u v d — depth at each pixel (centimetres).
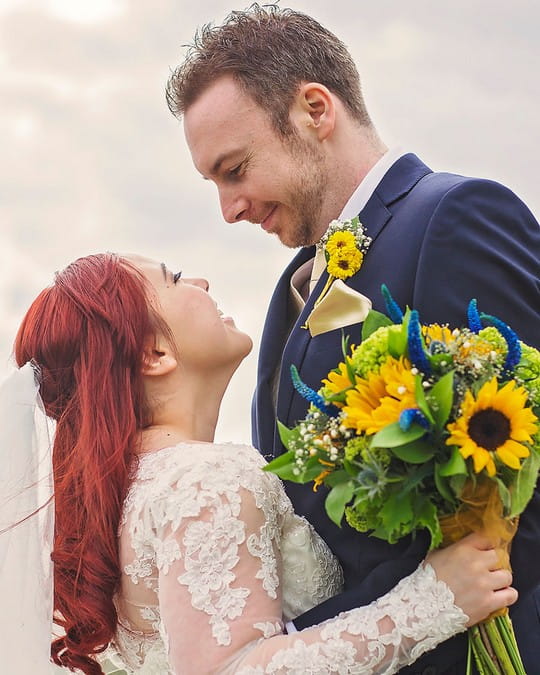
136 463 288
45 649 287
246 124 325
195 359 311
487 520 249
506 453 236
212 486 267
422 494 248
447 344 247
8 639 286
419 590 251
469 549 251
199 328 312
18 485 297
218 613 254
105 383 297
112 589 284
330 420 253
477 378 245
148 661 288
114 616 285
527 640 273
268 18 337
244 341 323
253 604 257
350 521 255
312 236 336
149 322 306
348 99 337
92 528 284
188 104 335
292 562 284
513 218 298
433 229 291
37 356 309
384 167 321
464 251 287
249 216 337
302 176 328
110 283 308
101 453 288
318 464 254
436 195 298
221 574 258
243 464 276
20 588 289
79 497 291
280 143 327
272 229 340
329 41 339
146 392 305
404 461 242
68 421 300
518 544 270
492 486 247
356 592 268
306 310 313
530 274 292
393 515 242
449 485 246
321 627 253
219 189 337
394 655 248
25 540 292
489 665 256
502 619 256
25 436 301
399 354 247
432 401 237
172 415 307
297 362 309
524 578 272
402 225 302
